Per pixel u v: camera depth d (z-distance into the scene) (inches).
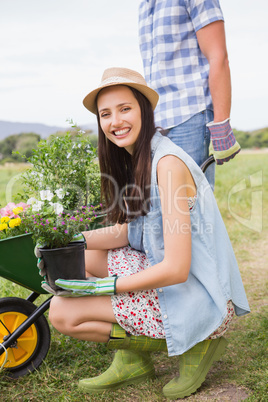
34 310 106.5
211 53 113.8
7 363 105.7
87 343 120.6
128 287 89.5
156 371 107.4
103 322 93.6
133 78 91.7
